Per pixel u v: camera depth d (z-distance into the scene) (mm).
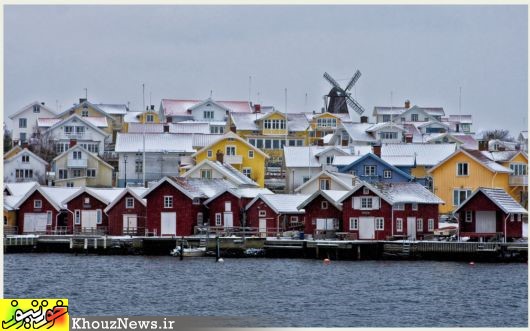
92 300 192625
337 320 175375
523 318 177500
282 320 175500
